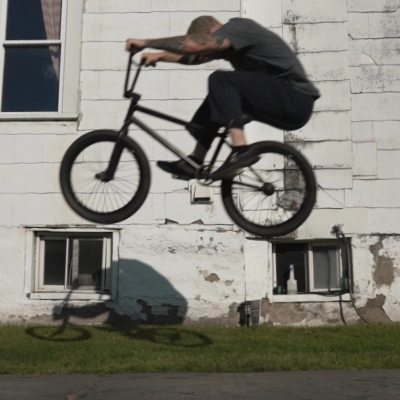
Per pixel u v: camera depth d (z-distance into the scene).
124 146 7.13
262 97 6.44
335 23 12.02
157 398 7.10
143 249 11.28
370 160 11.69
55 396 7.23
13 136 11.51
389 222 11.53
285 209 11.05
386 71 11.88
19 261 11.31
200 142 6.81
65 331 10.71
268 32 6.52
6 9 12.02
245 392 7.30
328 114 11.83
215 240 11.23
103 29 11.73
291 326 11.23
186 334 10.48
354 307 11.34
